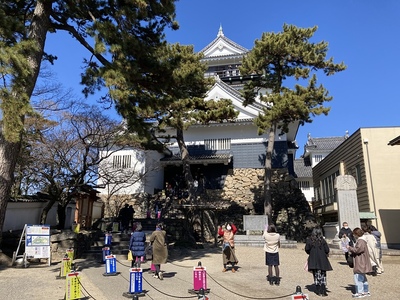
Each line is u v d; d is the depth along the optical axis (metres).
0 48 7.29
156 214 21.20
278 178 24.09
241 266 10.91
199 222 18.64
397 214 17.00
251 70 18.75
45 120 14.81
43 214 14.55
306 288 7.64
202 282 6.97
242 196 23.98
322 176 27.02
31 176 17.23
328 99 16.98
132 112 10.27
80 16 10.45
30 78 9.10
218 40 36.66
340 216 13.94
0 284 7.59
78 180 14.68
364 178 17.98
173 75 10.84
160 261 8.55
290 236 21.34
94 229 15.83
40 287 7.37
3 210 8.89
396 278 8.84
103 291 7.14
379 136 18.11
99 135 15.45
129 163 23.81
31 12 10.78
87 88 10.84
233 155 25.67
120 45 9.16
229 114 17.09
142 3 9.31
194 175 26.09
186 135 26.84
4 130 7.23
